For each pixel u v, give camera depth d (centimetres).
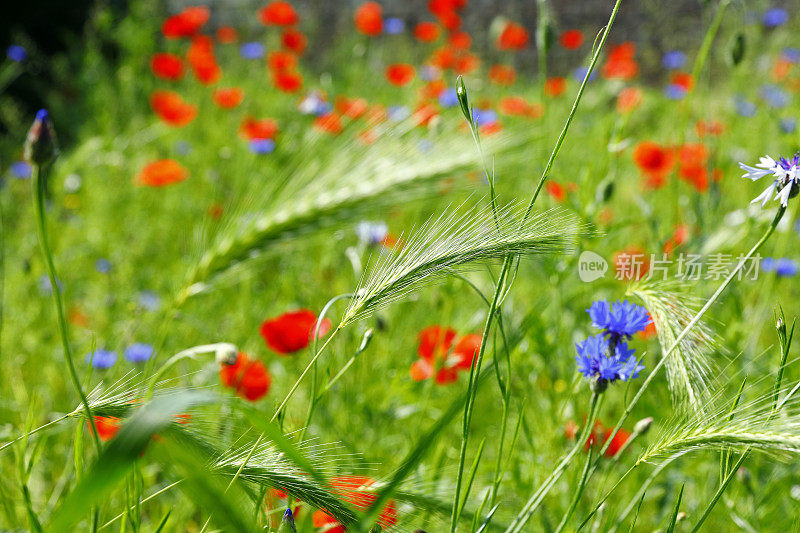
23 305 196
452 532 114
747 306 172
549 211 114
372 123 147
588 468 116
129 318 195
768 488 139
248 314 192
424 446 103
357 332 151
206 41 395
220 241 141
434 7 396
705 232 152
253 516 114
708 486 140
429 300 185
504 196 185
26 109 465
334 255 204
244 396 141
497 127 198
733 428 111
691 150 199
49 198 269
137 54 482
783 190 111
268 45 521
